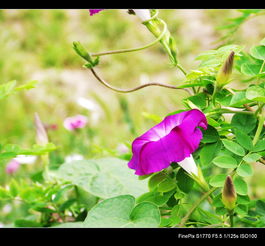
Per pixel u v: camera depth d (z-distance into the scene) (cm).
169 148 67
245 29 225
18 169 132
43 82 232
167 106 174
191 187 71
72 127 130
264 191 128
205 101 73
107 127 173
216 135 71
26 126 191
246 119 71
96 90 227
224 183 67
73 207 86
